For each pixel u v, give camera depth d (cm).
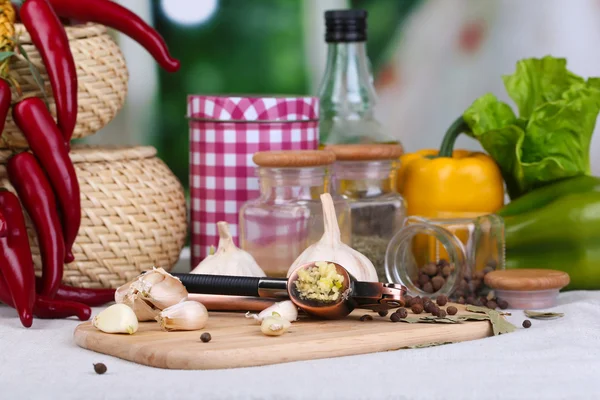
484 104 142
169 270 134
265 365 106
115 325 111
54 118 127
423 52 188
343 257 122
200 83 192
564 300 130
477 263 128
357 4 190
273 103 134
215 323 115
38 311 122
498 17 187
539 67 144
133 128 192
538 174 138
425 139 190
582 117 137
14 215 120
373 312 119
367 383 101
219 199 136
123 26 131
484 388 100
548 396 99
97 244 129
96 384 102
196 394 99
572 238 134
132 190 130
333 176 134
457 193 137
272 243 127
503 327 114
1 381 103
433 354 108
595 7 186
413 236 130
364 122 142
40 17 123
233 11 192
